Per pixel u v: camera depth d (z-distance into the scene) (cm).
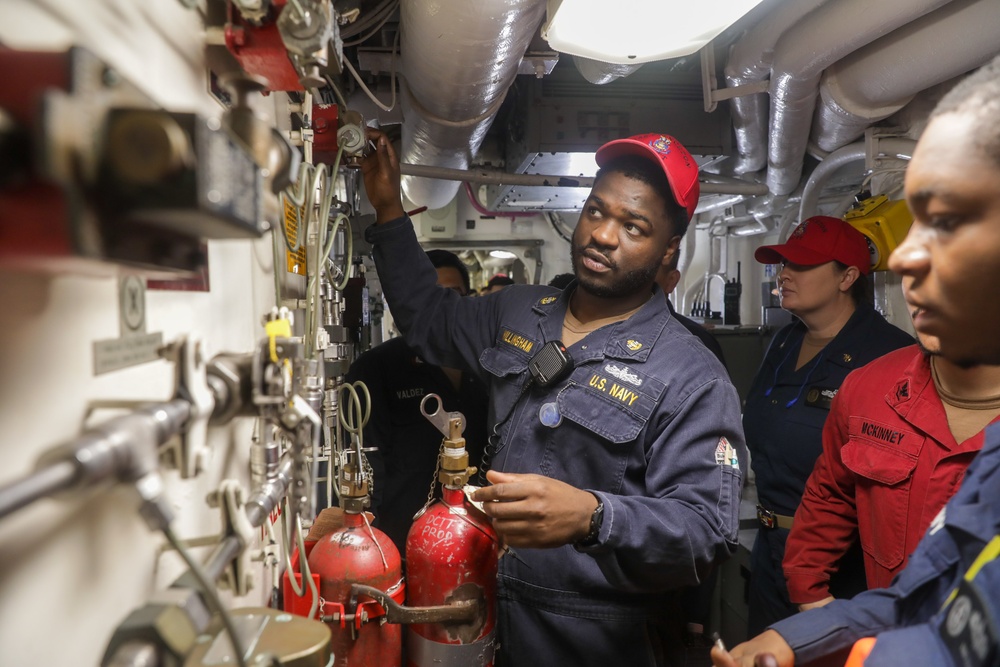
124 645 38
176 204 30
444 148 209
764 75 200
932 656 50
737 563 221
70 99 27
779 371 190
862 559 147
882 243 188
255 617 63
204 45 67
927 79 167
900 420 115
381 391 197
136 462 37
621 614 112
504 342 131
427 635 96
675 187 119
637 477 116
